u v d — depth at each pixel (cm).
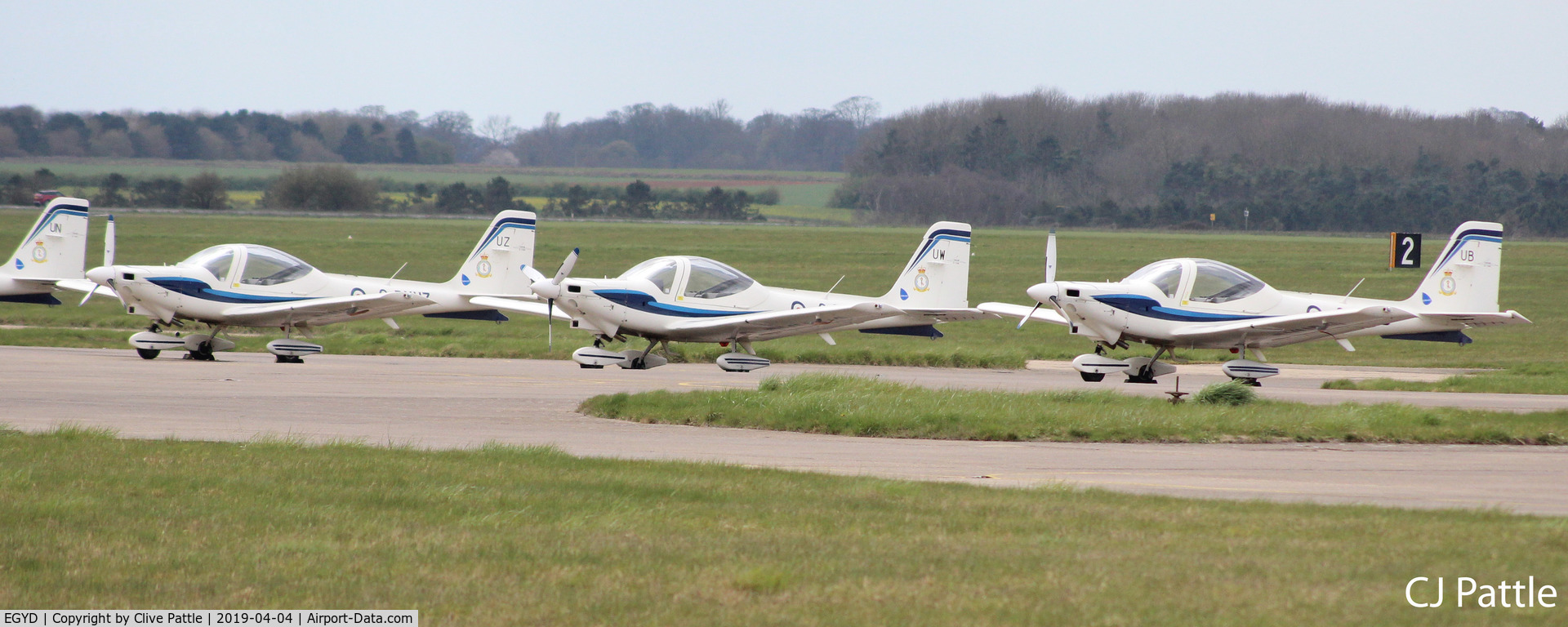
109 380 5416
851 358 8075
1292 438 4250
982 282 15888
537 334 9794
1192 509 2730
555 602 1995
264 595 2030
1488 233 7400
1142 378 7000
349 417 4453
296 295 7169
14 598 2003
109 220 7250
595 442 3941
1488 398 6100
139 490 2789
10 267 8512
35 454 3189
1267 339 7038
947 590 2041
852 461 3606
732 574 2142
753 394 4819
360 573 2155
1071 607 1941
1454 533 2466
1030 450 3931
